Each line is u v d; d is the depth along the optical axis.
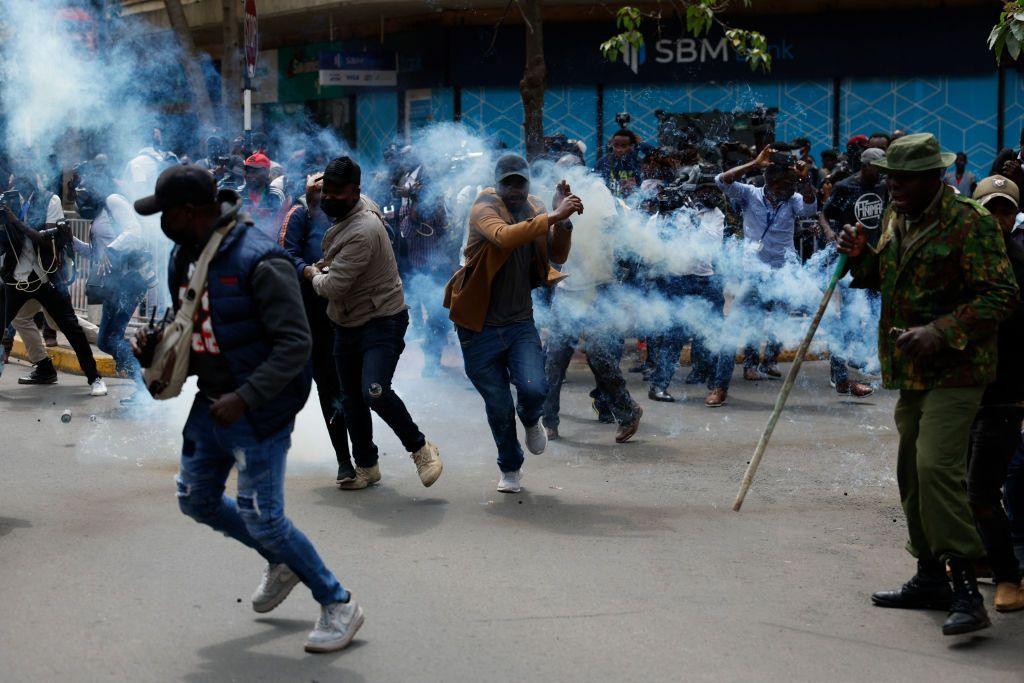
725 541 5.97
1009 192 5.11
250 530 4.34
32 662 4.38
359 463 6.99
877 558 5.72
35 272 9.82
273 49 20.91
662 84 17.89
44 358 10.78
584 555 5.71
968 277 4.65
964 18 17.19
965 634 4.74
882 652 4.55
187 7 19.55
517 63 18.19
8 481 7.12
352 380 6.78
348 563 5.57
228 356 4.20
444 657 4.46
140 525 6.14
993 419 4.90
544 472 7.45
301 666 4.38
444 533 6.07
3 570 5.41
